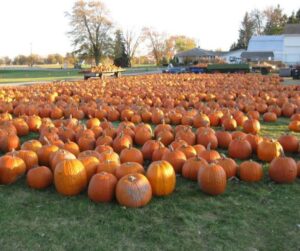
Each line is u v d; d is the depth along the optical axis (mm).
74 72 50312
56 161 5395
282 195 4945
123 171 4926
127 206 4500
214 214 4391
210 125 9273
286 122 10008
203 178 4902
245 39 98438
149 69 60938
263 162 6309
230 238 3865
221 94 13914
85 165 5113
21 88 16578
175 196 4891
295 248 3693
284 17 94625
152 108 10828
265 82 19266
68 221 4223
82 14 67938
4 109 11250
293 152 6859
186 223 4168
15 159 5402
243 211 4465
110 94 14445
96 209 4504
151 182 4785
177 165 5586
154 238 3863
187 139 6996
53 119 10570
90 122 8641
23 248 3695
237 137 6715
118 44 75875
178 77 24328
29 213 4426
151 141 6371
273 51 61375
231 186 5234
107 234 3943
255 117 10086
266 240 3832
